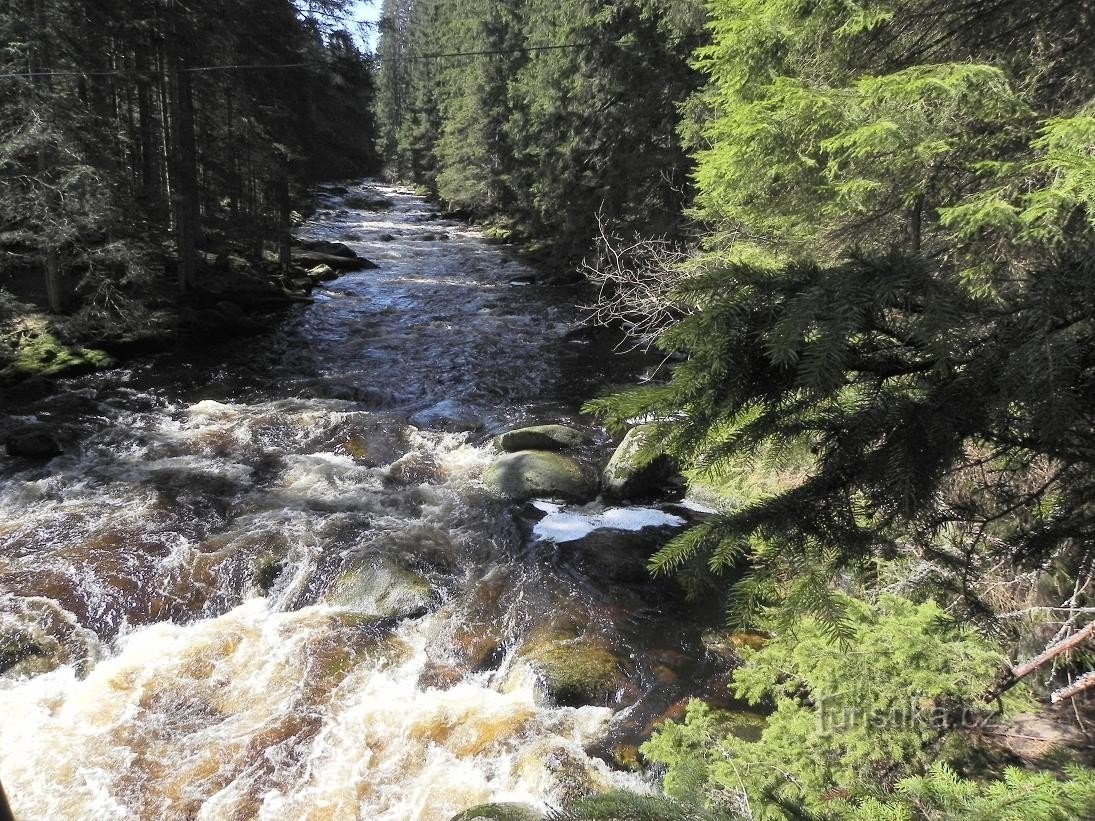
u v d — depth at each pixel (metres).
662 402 1.92
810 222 5.73
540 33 25.36
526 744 5.41
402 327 18.41
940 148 4.24
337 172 26.02
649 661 6.34
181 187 17.72
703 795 3.21
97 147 14.38
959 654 3.57
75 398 12.25
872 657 3.62
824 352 1.65
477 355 16.06
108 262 14.77
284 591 7.33
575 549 8.12
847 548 1.94
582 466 10.07
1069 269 1.76
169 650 6.45
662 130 15.95
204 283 18.91
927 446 1.79
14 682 5.95
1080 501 2.08
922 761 3.40
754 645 6.48
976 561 3.23
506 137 33.22
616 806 2.25
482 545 8.27
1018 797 2.07
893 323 1.85
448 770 5.24
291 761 5.31
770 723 3.80
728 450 2.01
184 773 5.18
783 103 4.74
